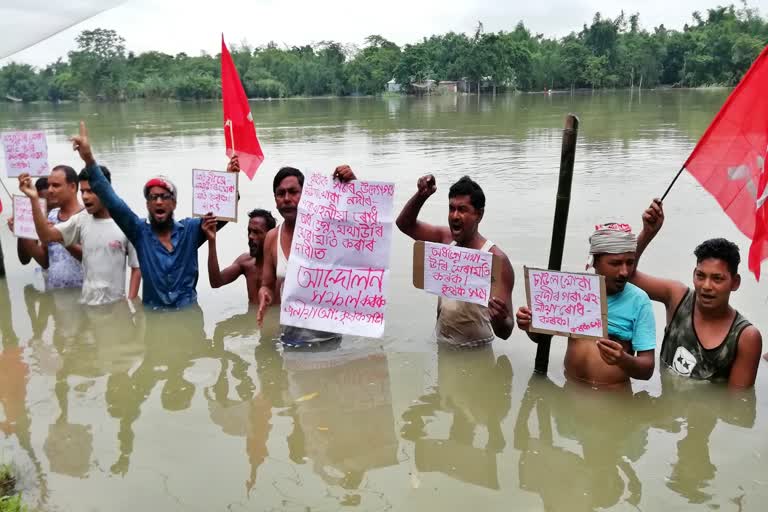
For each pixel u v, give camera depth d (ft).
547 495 12.00
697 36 263.49
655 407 15.15
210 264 22.09
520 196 35.42
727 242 15.56
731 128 16.34
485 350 18.44
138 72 204.64
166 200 21.67
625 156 48.96
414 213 19.40
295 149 59.11
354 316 18.56
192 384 16.67
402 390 16.22
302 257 18.72
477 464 13.04
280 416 15.01
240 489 12.17
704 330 16.20
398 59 278.05
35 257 24.98
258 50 266.77
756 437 13.79
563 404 15.42
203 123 94.17
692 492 11.98
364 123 89.97
